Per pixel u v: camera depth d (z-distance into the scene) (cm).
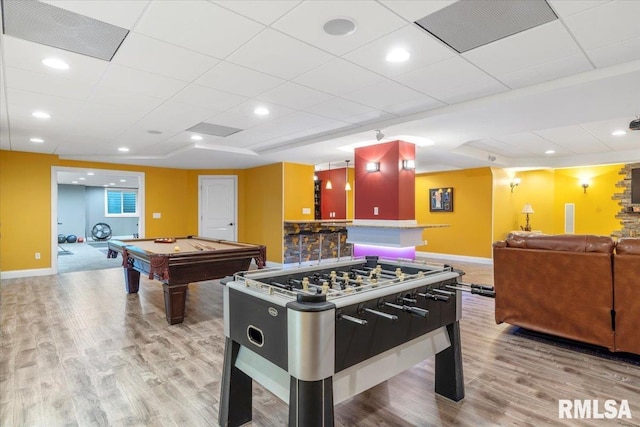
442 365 220
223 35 217
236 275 205
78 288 513
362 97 333
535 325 315
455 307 218
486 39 223
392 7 188
